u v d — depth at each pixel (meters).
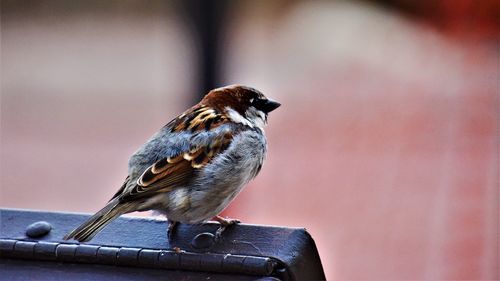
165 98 16.88
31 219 4.38
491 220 11.71
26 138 15.10
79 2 21.39
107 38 19.86
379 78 17.30
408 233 11.55
